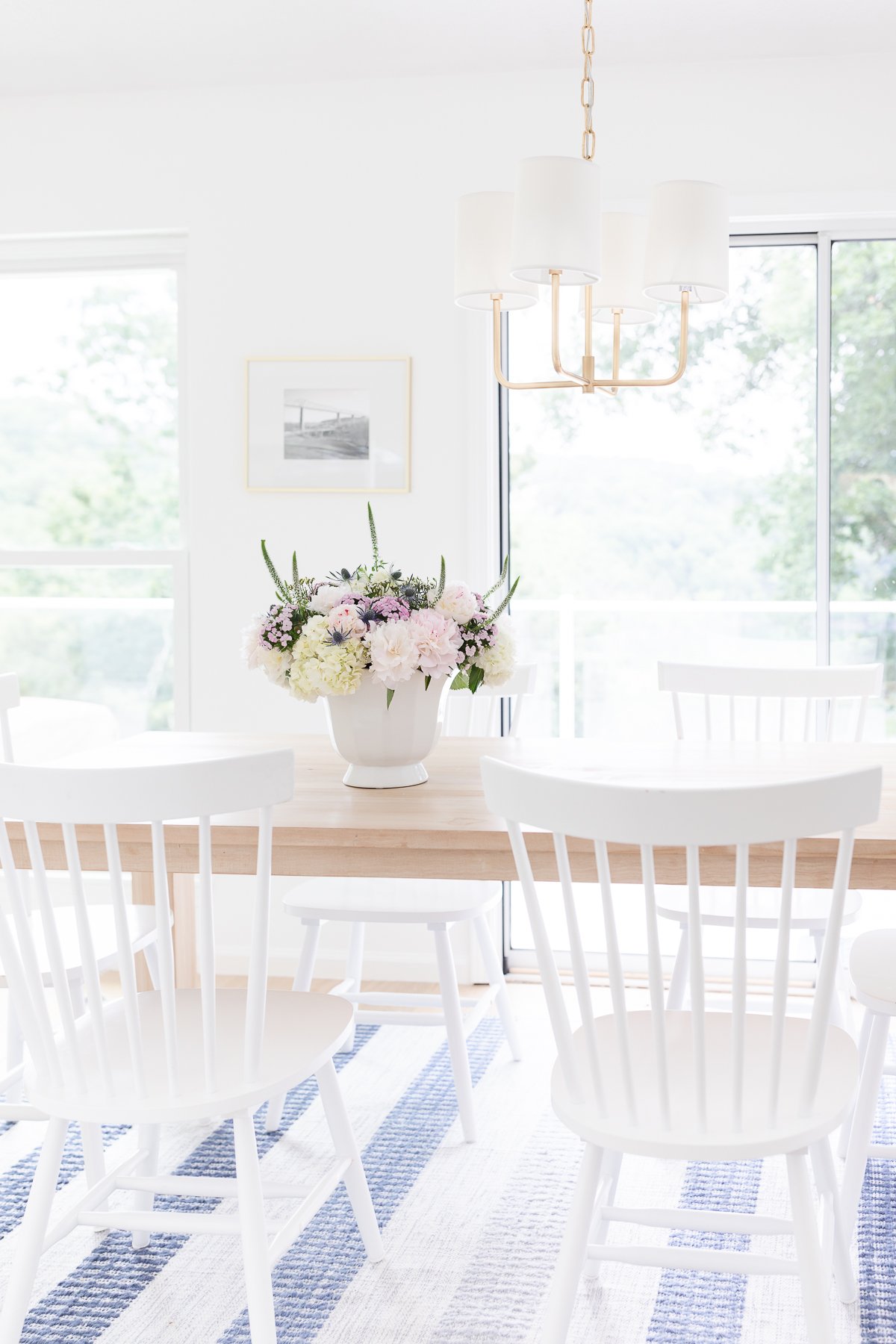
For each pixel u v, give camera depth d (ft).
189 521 11.23
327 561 10.87
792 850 4.25
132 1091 4.98
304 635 6.29
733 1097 4.45
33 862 4.79
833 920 4.39
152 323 11.53
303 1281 6.09
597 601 11.05
